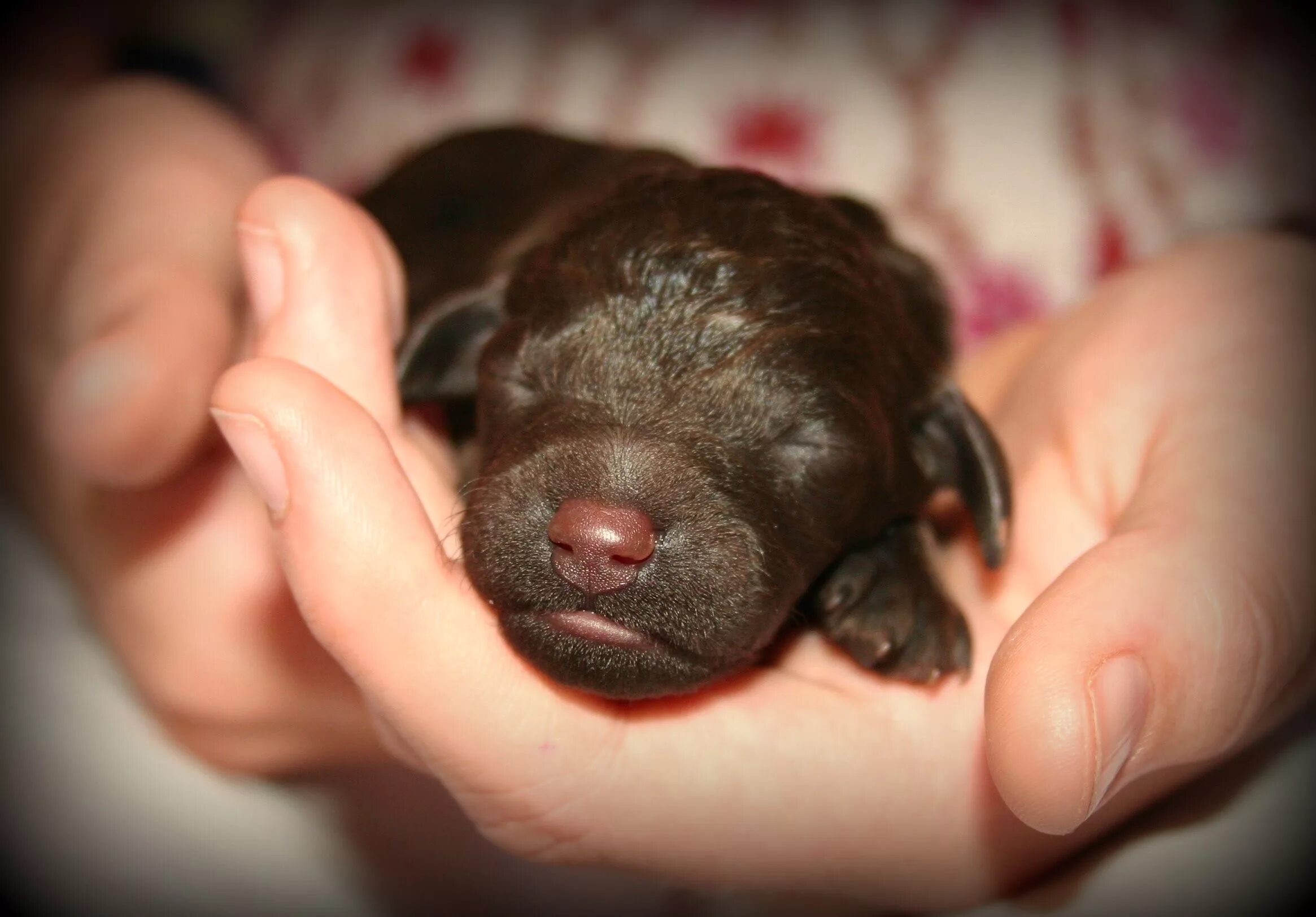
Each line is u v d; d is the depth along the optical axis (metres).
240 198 0.34
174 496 0.29
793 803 0.24
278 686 0.29
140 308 0.28
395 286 0.25
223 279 0.31
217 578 0.29
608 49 0.52
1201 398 0.25
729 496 0.24
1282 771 0.27
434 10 0.53
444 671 0.23
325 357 0.24
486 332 0.28
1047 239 0.48
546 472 0.24
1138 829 0.26
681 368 0.25
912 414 0.28
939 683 0.26
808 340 0.26
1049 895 0.25
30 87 0.42
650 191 0.27
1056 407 0.28
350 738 0.30
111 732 0.33
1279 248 0.29
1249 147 0.49
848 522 0.26
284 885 0.32
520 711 0.23
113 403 0.26
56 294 0.31
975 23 0.50
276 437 0.22
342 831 0.32
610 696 0.24
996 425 0.31
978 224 0.48
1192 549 0.22
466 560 0.24
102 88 0.39
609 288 0.26
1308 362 0.26
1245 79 0.49
